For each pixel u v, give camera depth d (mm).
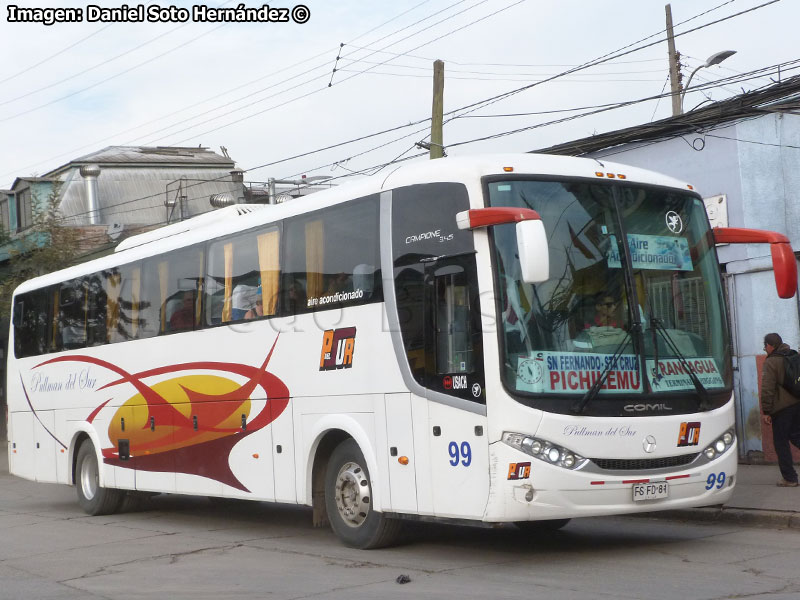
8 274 29375
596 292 8703
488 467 8297
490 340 8328
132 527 13133
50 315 16156
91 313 14953
